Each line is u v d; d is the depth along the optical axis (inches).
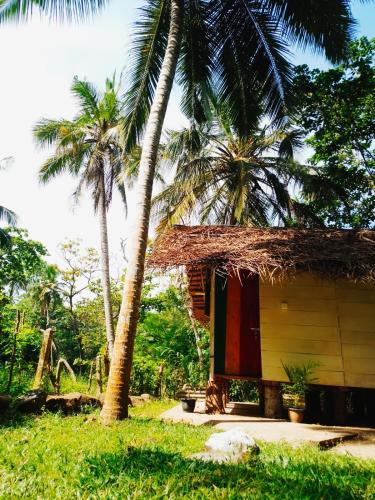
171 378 584.7
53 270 1123.9
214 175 542.9
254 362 341.1
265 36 346.6
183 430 223.8
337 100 460.4
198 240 327.0
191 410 322.0
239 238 331.3
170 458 152.2
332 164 513.0
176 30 313.9
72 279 1131.3
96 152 641.6
